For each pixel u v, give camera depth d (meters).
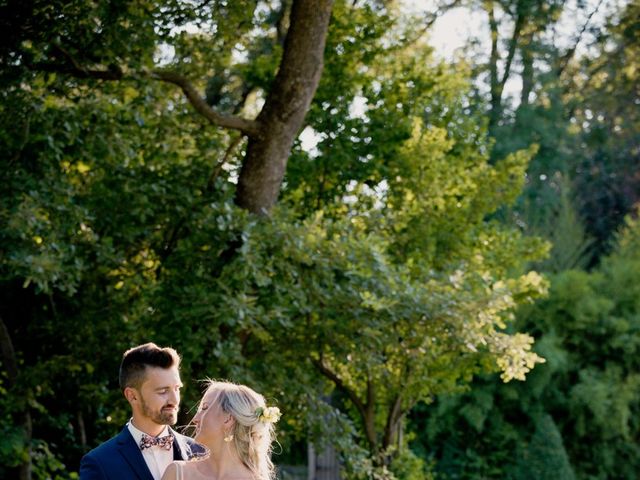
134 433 4.35
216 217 8.74
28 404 9.14
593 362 16.25
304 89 9.16
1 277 8.34
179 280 8.70
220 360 8.29
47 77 8.63
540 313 16.06
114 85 9.30
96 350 9.03
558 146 21.52
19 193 7.92
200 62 9.41
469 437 15.72
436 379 10.84
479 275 9.65
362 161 10.92
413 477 11.12
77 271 8.06
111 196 8.88
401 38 11.64
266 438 4.16
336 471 14.09
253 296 8.68
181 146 9.91
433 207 10.87
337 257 8.88
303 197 10.94
